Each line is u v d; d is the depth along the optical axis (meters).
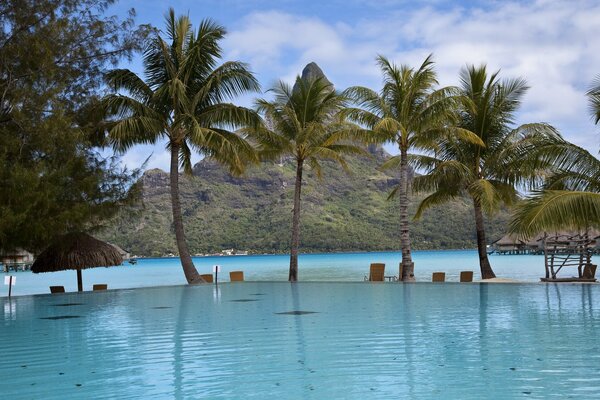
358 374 6.94
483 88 27.16
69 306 16.48
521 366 7.18
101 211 20.55
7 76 18.42
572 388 6.11
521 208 15.68
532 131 25.88
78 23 20.42
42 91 18.34
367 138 24.86
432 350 8.33
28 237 17.66
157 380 6.87
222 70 25.11
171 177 25.59
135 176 22.11
